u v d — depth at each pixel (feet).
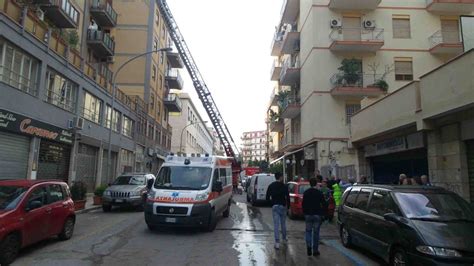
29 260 25.44
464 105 33.50
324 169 83.56
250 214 58.95
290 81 117.80
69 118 72.28
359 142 62.39
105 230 39.34
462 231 21.40
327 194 50.34
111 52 110.42
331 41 89.81
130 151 116.37
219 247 31.07
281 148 136.67
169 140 182.60
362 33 89.76
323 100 88.43
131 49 132.77
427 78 39.88
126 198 58.39
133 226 42.42
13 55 53.52
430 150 41.22
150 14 135.03
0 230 23.54
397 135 49.29
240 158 149.89
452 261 19.56
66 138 69.92
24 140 57.52
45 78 62.39
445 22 93.15
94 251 28.63
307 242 28.73
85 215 53.88
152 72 137.08
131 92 131.34
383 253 24.40
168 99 163.53
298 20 110.83
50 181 31.86
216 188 40.68
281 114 114.83
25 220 26.11
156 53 142.72
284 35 117.08
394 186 27.20
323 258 27.55
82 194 59.36
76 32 86.74
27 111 56.65
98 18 108.99
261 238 35.99
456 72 34.76
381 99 51.70
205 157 43.78
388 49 90.89
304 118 98.73
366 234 27.32
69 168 73.26
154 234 37.04
